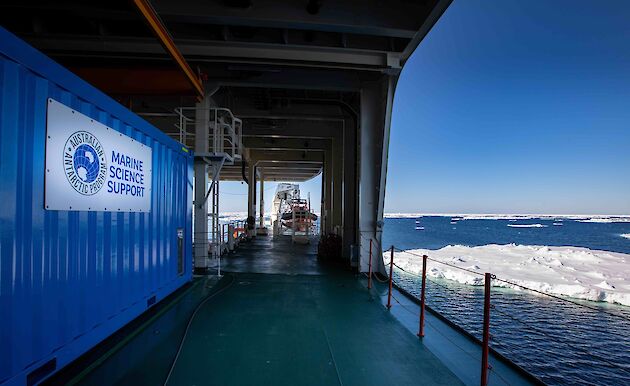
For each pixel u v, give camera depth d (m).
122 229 4.34
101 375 3.18
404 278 20.39
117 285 4.22
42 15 5.80
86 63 7.14
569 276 21.48
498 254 31.59
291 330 4.47
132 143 4.58
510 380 3.14
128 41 6.30
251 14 5.64
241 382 3.07
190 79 6.21
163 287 5.77
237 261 10.45
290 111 10.54
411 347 3.94
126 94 6.95
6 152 2.55
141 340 4.07
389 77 7.61
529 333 12.78
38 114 2.87
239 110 10.50
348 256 10.39
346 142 10.50
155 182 5.41
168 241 6.04
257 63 6.93
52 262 3.05
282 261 10.43
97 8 5.39
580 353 11.27
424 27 5.96
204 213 8.31
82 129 3.47
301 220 24.12
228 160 8.31
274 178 30.39
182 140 7.58
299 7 5.76
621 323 13.78
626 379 9.70
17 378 2.63
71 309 3.32
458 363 3.53
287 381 3.10
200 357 3.60
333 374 3.25
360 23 5.92
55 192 3.06
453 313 14.73
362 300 6.04
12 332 2.60
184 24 6.46
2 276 2.51
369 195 8.59
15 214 2.63
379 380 3.15
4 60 2.53
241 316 5.04
